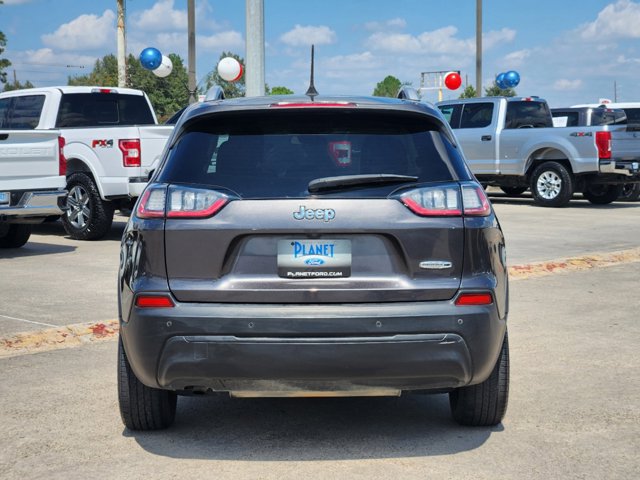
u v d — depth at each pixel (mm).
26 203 10453
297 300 3758
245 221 3779
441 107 19641
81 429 4410
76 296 7910
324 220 3773
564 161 17969
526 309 7484
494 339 3867
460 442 4195
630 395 4953
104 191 12062
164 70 21562
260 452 4074
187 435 4328
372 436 4301
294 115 4031
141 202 3939
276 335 3707
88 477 3775
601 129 17031
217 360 3725
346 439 4254
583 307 7578
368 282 3781
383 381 3773
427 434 4320
